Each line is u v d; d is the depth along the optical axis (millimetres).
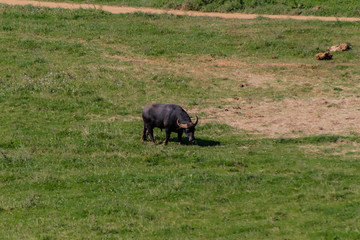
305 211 44906
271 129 71938
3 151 61500
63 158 59812
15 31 119062
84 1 158375
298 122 74812
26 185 52469
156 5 158500
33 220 44219
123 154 61156
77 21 130250
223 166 57656
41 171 55906
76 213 45562
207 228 42094
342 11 151000
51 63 99000
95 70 95875
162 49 112625
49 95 83500
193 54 110938
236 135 69688
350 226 41062
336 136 67000
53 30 121938
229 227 42000
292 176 53500
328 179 52812
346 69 102750
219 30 126750
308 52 112250
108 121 74375
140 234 41312
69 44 111750
